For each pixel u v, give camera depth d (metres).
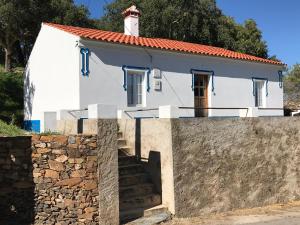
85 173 8.70
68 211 8.77
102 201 8.73
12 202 9.15
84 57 13.16
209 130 10.63
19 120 20.39
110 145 8.92
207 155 10.53
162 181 10.11
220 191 10.72
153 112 14.76
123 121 11.72
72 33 13.41
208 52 16.56
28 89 17.48
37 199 9.00
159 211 9.72
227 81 17.20
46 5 29.78
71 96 13.41
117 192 8.95
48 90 15.28
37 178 9.01
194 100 16.19
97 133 8.79
